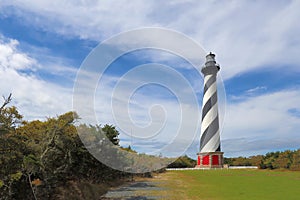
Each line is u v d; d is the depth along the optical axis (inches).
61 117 531.2
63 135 521.7
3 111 354.3
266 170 1600.6
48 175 449.1
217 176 1158.3
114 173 858.1
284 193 619.5
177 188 756.6
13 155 353.7
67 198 481.7
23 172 385.1
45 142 461.4
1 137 348.8
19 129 447.8
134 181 989.8
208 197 581.6
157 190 715.4
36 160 390.3
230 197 573.9
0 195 345.7
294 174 1242.0
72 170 589.6
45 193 434.3
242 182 887.7
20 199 388.2
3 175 346.0
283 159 1663.4
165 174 1316.4
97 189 627.5
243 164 2308.1
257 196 579.2
